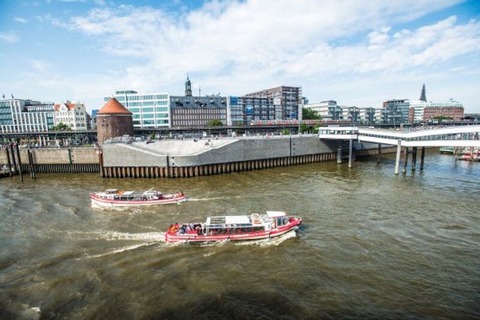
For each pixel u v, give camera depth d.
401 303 25.91
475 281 28.97
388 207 50.66
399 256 33.84
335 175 80.12
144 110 186.62
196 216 47.25
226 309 25.41
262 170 90.25
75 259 34.22
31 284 29.53
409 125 195.50
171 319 24.38
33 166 85.75
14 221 46.47
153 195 53.62
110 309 25.72
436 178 74.31
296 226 40.69
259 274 30.66
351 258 33.56
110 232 41.56
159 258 34.19
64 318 24.83
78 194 62.88
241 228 38.59
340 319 24.03
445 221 44.09
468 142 69.00
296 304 25.83
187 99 192.62
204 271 31.36
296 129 166.25
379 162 100.94
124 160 81.12
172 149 88.00
